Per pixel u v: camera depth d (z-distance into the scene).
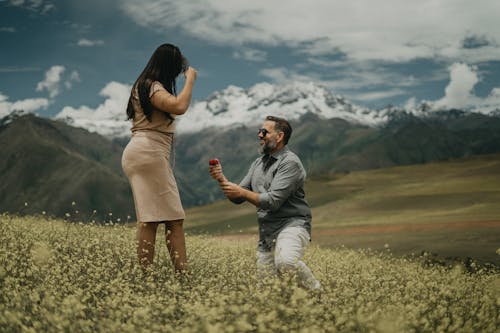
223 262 5.95
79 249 5.41
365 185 113.06
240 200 6.20
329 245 25.47
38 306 3.29
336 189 102.06
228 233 46.41
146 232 5.61
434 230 30.78
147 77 5.70
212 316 3.08
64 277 4.23
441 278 5.77
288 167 6.04
